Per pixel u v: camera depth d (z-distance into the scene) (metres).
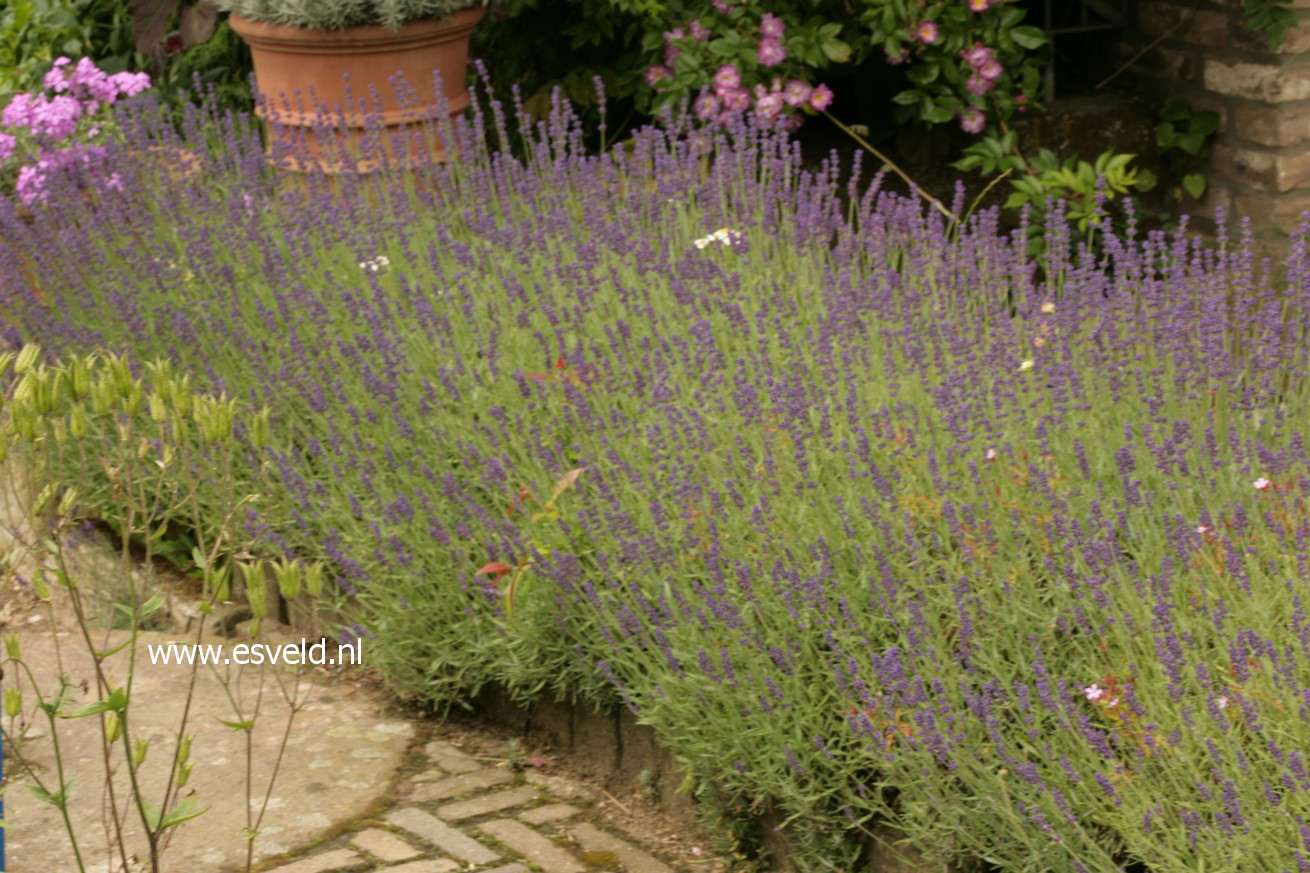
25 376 2.50
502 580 3.71
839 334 4.06
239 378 4.84
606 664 3.48
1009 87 6.61
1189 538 3.01
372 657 4.13
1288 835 2.56
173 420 2.68
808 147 7.01
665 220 5.00
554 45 7.29
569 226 5.05
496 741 4.07
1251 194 6.71
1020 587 3.14
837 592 3.30
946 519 3.26
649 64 6.82
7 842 3.40
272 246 5.14
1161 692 2.80
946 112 6.44
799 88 6.43
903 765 3.03
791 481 3.54
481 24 7.36
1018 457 3.44
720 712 3.36
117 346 5.07
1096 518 3.22
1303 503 3.08
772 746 3.18
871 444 3.61
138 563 4.96
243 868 3.35
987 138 6.41
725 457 3.71
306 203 5.59
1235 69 6.64
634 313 4.47
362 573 4.19
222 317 5.01
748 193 5.13
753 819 3.42
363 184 5.63
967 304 4.17
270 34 6.17
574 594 3.64
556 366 4.12
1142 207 7.09
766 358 3.98
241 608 4.73
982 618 3.13
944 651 3.07
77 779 3.70
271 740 3.97
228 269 5.11
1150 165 7.09
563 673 3.73
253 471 4.51
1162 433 3.48
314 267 5.26
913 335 3.92
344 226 5.32
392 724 4.12
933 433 3.59
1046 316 4.00
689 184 5.15
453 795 3.75
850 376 3.87
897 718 2.94
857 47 6.59
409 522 4.05
